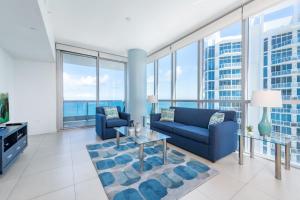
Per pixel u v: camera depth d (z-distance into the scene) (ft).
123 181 5.76
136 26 10.80
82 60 16.74
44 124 13.48
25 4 5.19
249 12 8.30
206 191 5.20
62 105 14.66
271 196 4.94
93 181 5.81
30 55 11.48
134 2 8.10
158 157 8.09
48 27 8.54
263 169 6.77
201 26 10.84
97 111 13.41
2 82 9.79
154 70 17.20
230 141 8.39
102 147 9.67
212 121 9.08
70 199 4.79
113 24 10.47
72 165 7.13
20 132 8.21
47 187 5.41
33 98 12.94
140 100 15.75
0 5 5.18
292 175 6.23
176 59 14.37
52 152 8.79
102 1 7.97
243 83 8.99
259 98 6.63
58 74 14.30
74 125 16.25
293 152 7.48
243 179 5.95
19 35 7.81
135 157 8.07
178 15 9.43
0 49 9.54
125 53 17.12
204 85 11.79
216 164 7.28
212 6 8.59
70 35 12.21
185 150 9.18
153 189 5.27
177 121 12.22
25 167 6.92
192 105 12.78
